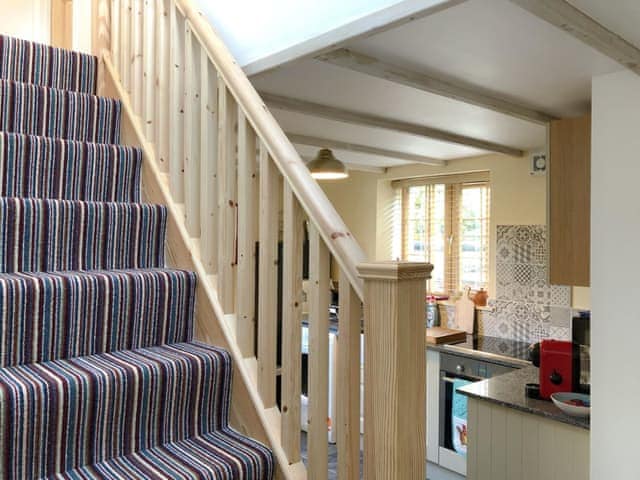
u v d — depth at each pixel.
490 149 3.77
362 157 4.42
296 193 1.42
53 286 1.53
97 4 2.62
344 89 2.43
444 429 4.02
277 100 2.54
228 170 1.75
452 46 1.86
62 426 1.34
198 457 1.45
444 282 4.93
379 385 1.13
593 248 2.22
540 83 2.27
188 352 1.66
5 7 3.54
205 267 1.84
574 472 2.58
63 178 2.00
